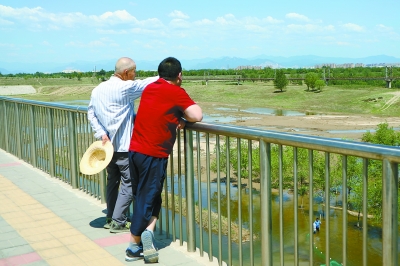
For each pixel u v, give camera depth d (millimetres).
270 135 2936
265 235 3098
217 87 134750
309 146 2650
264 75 171125
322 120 67062
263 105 96688
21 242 4285
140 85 4332
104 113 4309
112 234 4473
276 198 25500
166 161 3742
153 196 3691
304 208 23250
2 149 9844
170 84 3637
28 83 192125
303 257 16406
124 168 4402
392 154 2176
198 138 3744
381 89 110625
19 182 6750
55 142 6984
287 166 22641
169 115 3594
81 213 5188
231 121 64938
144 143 3629
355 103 91812
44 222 4875
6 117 9297
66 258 3895
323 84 115188
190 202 3928
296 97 107562
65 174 6719
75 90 153500
